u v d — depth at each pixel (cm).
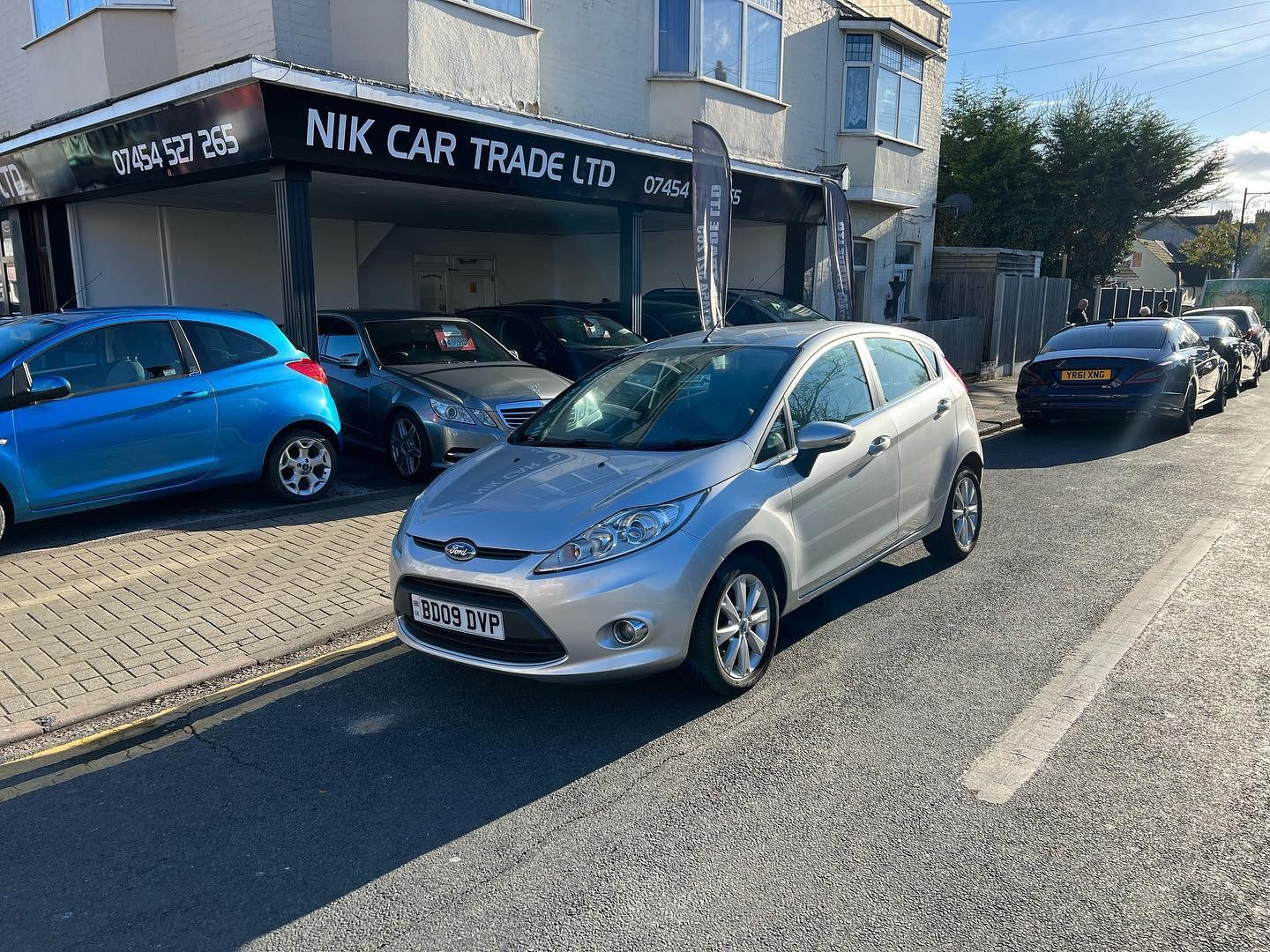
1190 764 357
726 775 355
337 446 784
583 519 381
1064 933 263
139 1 985
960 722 396
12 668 442
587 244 1709
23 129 1189
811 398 473
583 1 1144
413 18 879
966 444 604
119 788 352
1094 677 439
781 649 479
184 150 828
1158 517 746
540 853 307
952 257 1933
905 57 1709
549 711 412
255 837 319
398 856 308
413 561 402
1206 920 268
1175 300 2892
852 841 310
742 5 1315
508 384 858
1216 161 2605
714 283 984
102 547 629
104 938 269
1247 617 517
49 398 600
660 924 271
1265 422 1298
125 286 1111
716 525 393
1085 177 2628
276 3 869
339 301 1333
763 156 1388
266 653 462
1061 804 330
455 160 886
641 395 487
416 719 406
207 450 682
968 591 567
